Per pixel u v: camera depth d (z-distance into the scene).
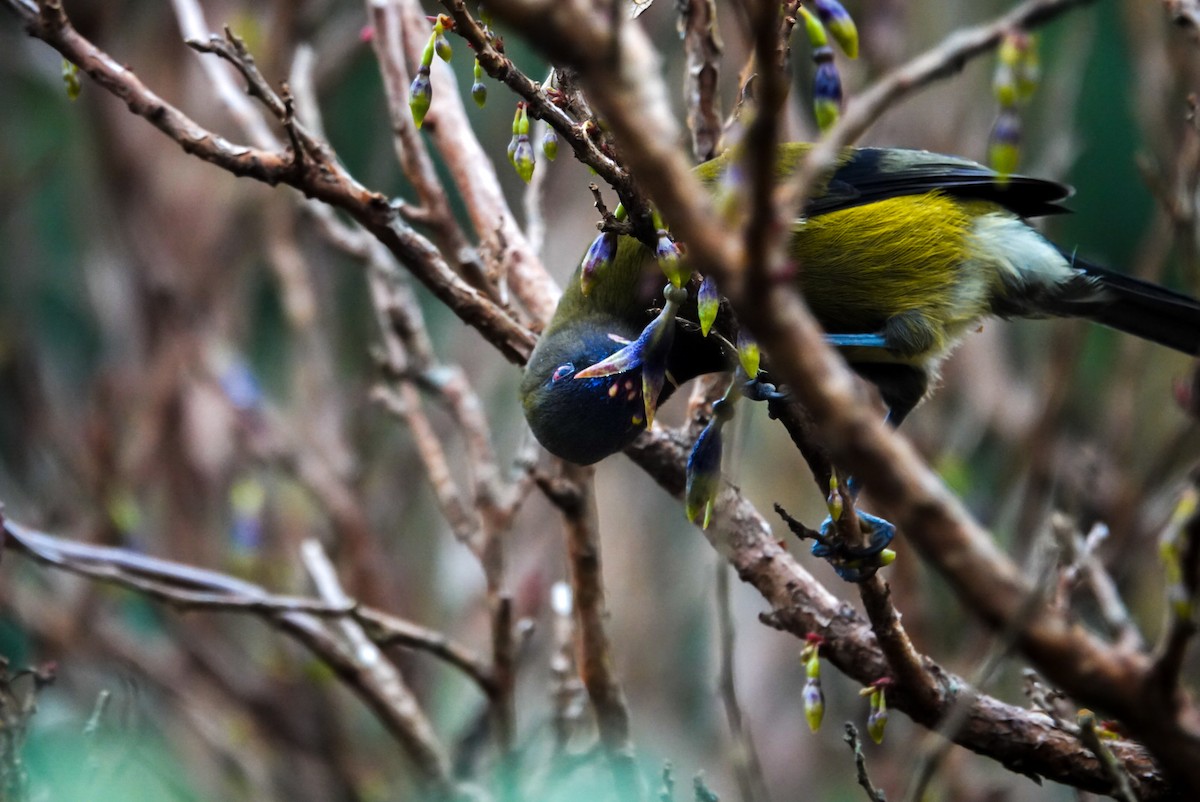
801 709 13.89
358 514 12.67
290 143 7.21
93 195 14.82
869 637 7.08
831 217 8.82
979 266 9.13
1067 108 13.34
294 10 14.04
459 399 9.14
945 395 13.34
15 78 16.55
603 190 14.82
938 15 14.10
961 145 13.22
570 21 3.08
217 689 12.77
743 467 14.77
